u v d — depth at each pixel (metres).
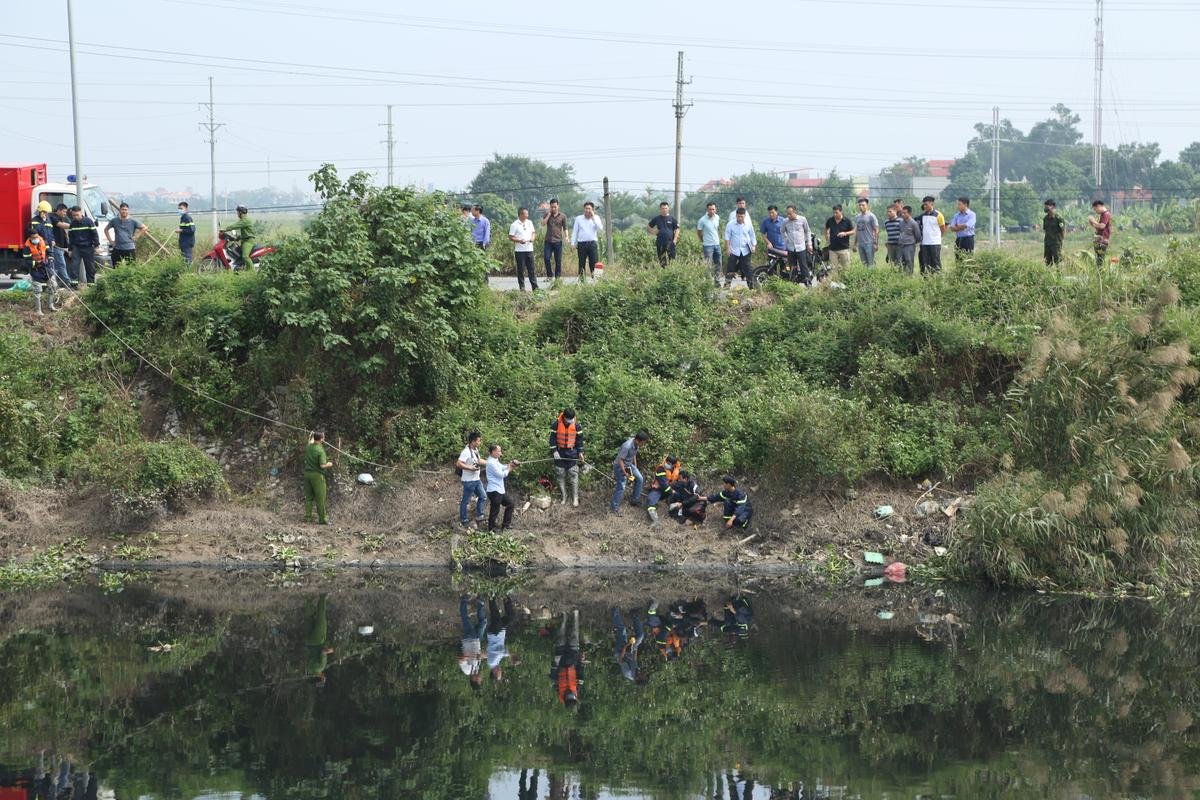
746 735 18.62
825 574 29.47
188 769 16.97
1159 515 27.75
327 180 33.47
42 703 19.86
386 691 20.72
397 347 32.28
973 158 145.00
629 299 36.12
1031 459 29.17
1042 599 27.14
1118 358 28.48
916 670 21.97
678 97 68.56
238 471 33.06
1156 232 83.56
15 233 38.03
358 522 31.56
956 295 34.62
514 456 31.81
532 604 26.86
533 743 18.22
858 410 31.34
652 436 31.91
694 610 26.39
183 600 26.92
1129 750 17.84
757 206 106.75
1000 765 17.25
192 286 35.47
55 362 33.81
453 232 34.16
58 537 30.64
